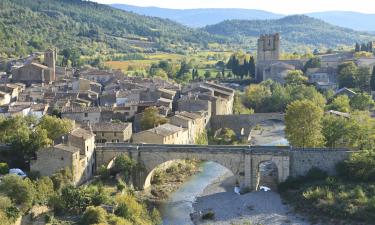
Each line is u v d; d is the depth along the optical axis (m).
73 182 152.12
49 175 151.12
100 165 174.12
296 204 154.38
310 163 168.38
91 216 129.75
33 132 164.50
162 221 148.25
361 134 184.00
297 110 185.00
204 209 157.62
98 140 192.88
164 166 191.00
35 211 131.12
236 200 163.00
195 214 153.50
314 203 150.62
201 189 177.50
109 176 169.12
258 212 152.50
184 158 173.50
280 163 169.12
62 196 137.75
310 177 166.88
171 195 171.50
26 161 160.25
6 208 123.00
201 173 197.75
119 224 129.50
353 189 153.38
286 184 166.88
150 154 173.88
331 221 142.38
